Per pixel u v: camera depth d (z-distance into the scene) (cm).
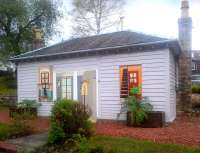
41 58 1577
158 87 1205
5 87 3055
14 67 3130
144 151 701
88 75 1415
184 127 1103
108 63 1352
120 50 1301
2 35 2862
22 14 2809
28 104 1566
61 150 809
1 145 899
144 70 1243
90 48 1412
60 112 862
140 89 1248
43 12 3008
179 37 1614
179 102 1595
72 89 1470
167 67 1187
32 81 1647
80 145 764
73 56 1461
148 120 1116
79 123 874
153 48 1215
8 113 1750
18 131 1032
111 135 924
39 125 1216
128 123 1146
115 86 1325
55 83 1541
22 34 2903
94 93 1390
